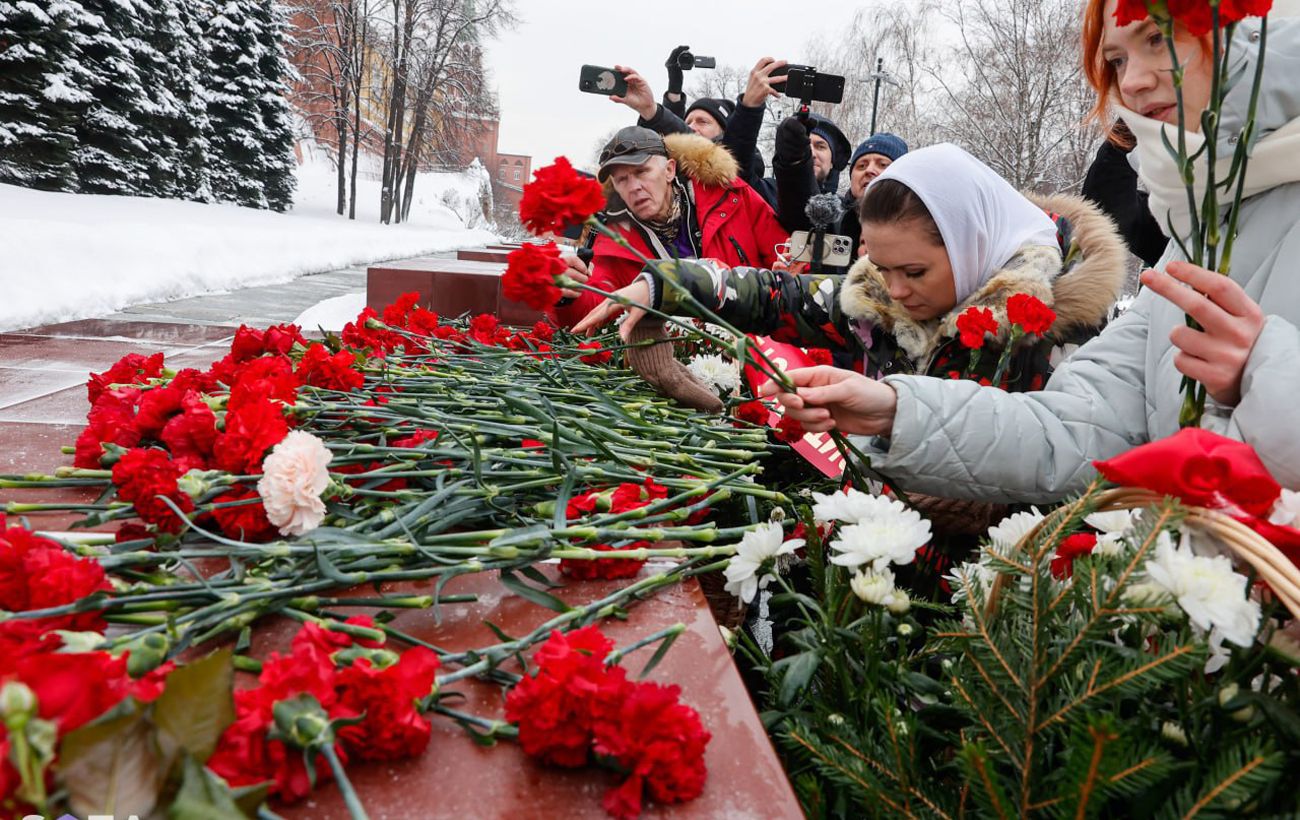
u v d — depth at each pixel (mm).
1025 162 15539
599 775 804
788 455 2209
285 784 708
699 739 780
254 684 892
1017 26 15289
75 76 16406
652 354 2068
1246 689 859
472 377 2014
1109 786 707
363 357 2121
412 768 797
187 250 9609
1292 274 1266
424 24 33875
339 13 32188
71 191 16078
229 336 4777
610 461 1481
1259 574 809
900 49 20531
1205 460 824
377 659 817
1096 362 1541
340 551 1046
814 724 1037
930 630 948
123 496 1121
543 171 1291
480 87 36375
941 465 1438
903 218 1770
